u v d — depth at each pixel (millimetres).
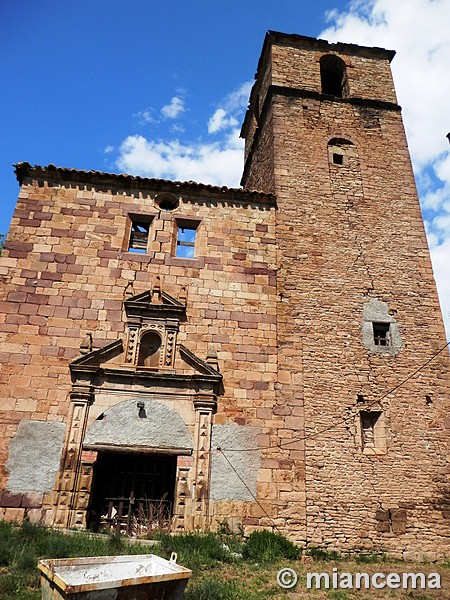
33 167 13539
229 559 9070
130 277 12766
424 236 14781
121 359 11758
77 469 10539
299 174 15219
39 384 11242
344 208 14883
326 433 11672
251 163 19703
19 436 10703
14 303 11969
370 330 13086
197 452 11016
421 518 11070
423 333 13266
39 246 12727
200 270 13164
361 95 17750
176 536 9695
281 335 12641
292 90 16891
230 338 12430
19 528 9250
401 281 13953
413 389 12461
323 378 12273
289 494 10953
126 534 10359
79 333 11922
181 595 5465
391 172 15922
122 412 11234
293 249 13891
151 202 13953
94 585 4867
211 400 11500
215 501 10680
